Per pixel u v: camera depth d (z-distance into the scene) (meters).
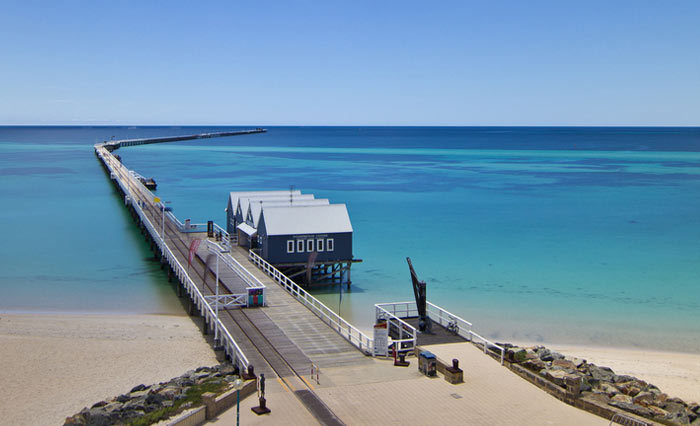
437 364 30.34
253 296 42.59
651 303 51.56
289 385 28.66
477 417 25.48
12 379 33.25
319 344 34.94
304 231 56.12
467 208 104.62
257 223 59.97
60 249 72.12
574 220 93.00
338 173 168.38
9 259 66.75
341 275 56.91
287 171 174.38
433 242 77.12
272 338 35.91
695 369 36.81
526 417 25.62
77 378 33.53
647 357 39.12
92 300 51.56
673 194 121.56
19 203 109.62
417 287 37.12
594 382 30.28
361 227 87.44
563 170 175.75
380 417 25.22
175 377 33.25
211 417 24.92
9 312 47.69
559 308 50.06
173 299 52.16
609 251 71.81
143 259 67.25
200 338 41.22
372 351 32.97
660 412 26.34
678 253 70.75
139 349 38.62
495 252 71.44
